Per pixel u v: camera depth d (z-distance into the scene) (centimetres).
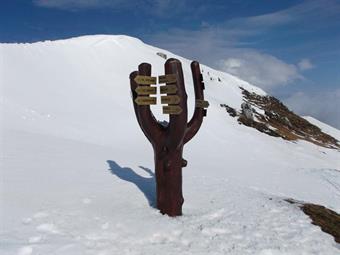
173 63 731
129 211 787
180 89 731
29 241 589
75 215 730
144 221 727
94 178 1059
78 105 3131
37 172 1059
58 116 2784
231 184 1208
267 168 2680
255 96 7319
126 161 1536
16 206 743
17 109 2589
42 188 897
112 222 710
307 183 2139
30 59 3550
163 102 751
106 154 1664
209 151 2992
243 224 764
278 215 839
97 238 638
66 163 1243
